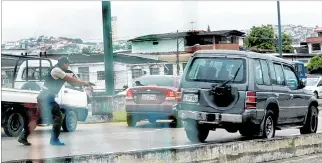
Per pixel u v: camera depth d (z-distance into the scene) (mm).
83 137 12953
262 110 11102
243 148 9336
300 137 10711
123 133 14008
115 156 7551
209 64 11281
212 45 57188
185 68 11562
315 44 82438
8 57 13594
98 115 18906
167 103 15102
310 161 10133
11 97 11992
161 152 8094
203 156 8664
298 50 83500
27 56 13938
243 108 10766
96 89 44781
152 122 17438
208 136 13266
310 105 13531
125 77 50281
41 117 12039
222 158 8945
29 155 9477
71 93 14266
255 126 11078
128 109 15508
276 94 11672
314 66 68438
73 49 47562
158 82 15781
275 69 12055
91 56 47969
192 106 11148
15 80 13727
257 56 11430
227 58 11195
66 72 10539
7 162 6766
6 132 12070
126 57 51719
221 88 10875
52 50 39031
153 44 59438
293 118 12602
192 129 11562
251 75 10961
